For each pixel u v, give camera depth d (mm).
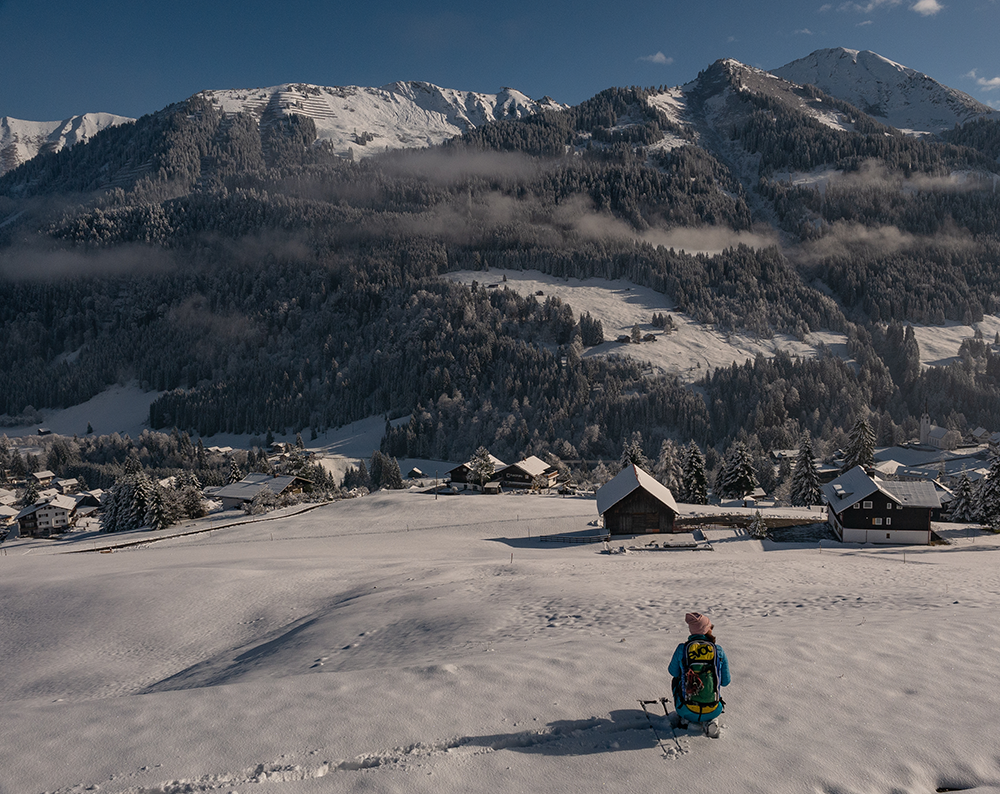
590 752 6805
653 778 6266
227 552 59719
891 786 6137
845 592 20578
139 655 24766
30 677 22781
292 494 105750
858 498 55719
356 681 8742
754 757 6668
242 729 7273
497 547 57125
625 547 54812
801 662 9594
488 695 8250
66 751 6840
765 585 23828
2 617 31469
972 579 25688
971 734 7125
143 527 88625
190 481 128625
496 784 6176
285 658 19016
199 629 27938
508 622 17781
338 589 33250
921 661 9664
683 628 14227
